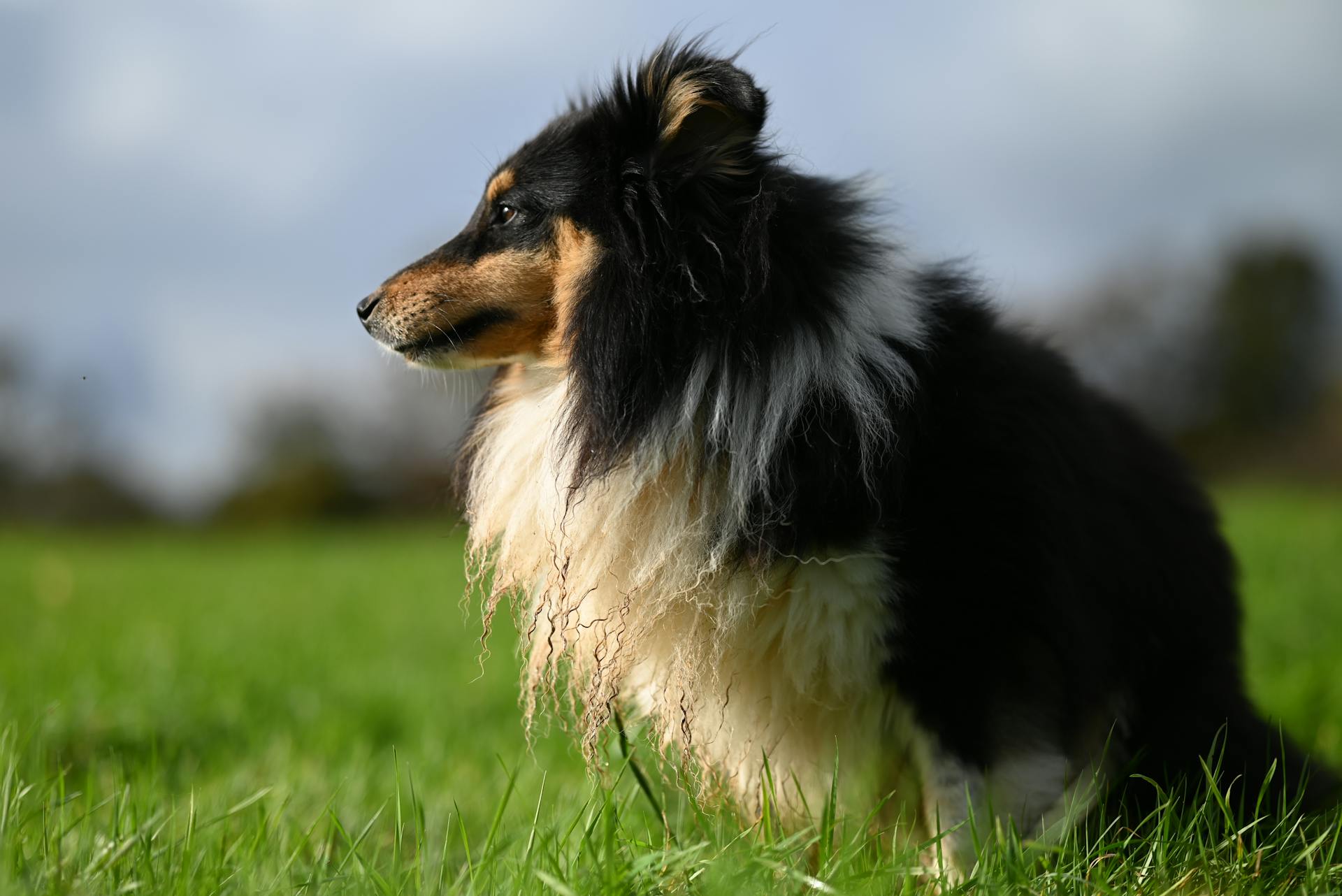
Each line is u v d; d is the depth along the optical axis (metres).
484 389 3.70
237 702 5.28
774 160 3.06
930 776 2.78
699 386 2.88
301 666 6.55
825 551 2.74
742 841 2.72
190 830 2.65
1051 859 2.65
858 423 2.74
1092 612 2.99
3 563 16.59
